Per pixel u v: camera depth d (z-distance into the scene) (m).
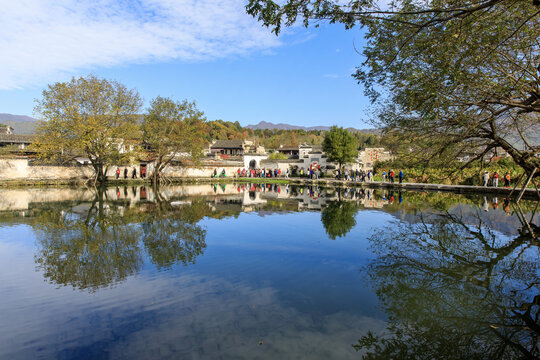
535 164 9.73
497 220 13.44
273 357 3.94
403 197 22.61
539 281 6.73
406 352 4.17
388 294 6.00
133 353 4.05
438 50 5.50
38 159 28.73
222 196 23.92
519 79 6.52
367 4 5.16
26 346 4.22
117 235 10.64
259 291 6.09
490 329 4.85
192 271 7.21
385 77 7.28
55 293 5.95
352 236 10.66
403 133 10.17
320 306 5.48
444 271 7.30
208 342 4.32
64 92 26.05
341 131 44.88
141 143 33.38
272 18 4.52
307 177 49.91
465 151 11.04
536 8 5.63
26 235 10.52
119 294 5.93
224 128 109.44
